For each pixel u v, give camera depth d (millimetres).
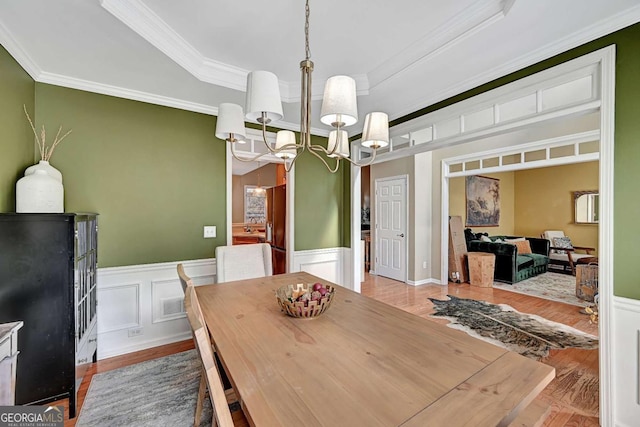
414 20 1837
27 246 1654
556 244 6551
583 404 1865
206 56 2270
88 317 2109
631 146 1551
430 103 2703
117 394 1979
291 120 3354
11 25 1660
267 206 4664
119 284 2547
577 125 3488
